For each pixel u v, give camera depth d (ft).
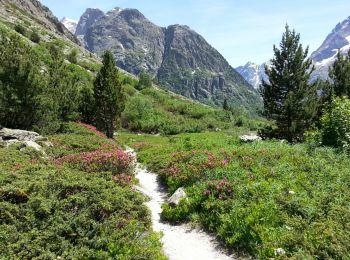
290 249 33.83
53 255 31.01
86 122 143.54
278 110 99.76
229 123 292.40
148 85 372.17
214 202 46.01
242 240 37.60
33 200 37.45
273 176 51.88
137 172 69.21
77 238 34.42
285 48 100.17
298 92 95.25
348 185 47.67
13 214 35.83
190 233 42.96
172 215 47.44
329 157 61.98
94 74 293.02
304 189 46.60
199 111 302.04
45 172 46.98
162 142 139.33
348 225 35.40
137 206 41.98
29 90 93.66
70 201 38.65
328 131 75.46
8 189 38.34
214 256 36.55
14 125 94.84
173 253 37.22
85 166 61.36
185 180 58.34
